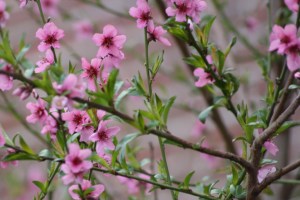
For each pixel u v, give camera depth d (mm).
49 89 838
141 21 960
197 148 873
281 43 877
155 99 932
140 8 958
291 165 915
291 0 914
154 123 853
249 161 919
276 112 966
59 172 927
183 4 937
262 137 907
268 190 1087
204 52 962
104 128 924
